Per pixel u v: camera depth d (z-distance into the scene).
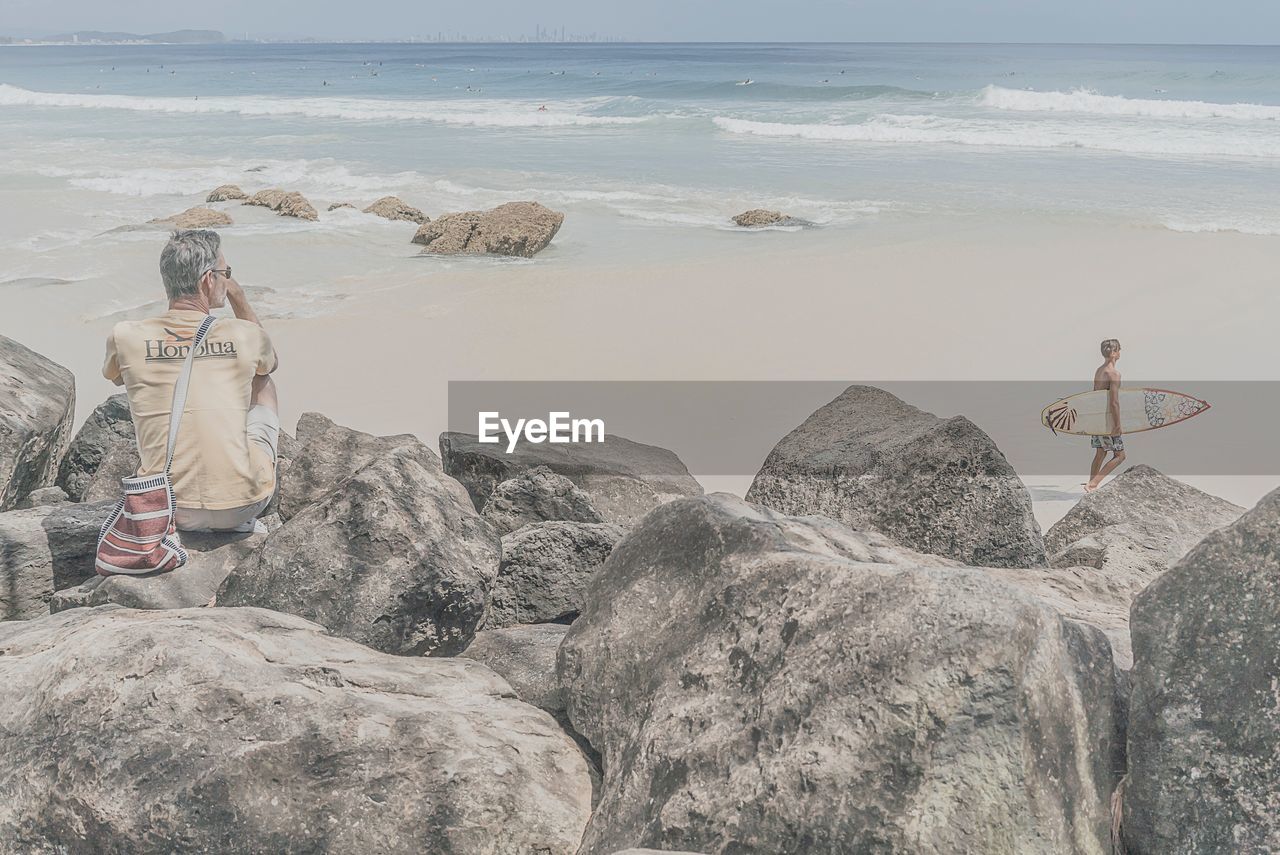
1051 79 62.56
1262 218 20.41
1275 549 2.48
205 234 4.21
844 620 2.46
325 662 2.92
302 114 47.38
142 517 3.94
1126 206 21.95
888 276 17.20
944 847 2.12
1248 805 2.30
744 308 15.70
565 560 4.32
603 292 16.52
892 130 34.56
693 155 31.16
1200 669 2.45
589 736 2.91
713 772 2.40
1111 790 2.45
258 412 4.36
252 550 3.76
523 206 19.50
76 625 3.04
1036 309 15.43
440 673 3.08
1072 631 2.51
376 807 2.49
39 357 6.31
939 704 2.22
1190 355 13.39
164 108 52.38
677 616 2.86
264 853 2.41
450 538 3.62
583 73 85.12
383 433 10.98
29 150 33.38
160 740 2.51
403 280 17.30
